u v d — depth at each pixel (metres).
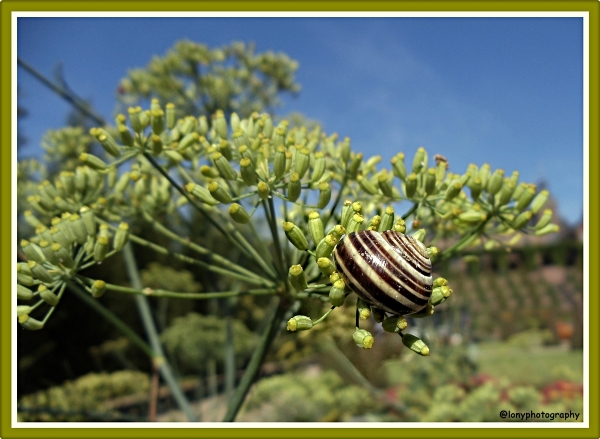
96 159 0.14
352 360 0.17
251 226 0.15
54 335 0.55
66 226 0.13
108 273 0.67
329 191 0.13
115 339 0.71
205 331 0.57
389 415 0.48
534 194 0.15
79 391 0.34
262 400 0.56
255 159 0.14
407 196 0.14
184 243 0.16
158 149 0.15
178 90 0.31
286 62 0.33
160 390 0.58
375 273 0.10
